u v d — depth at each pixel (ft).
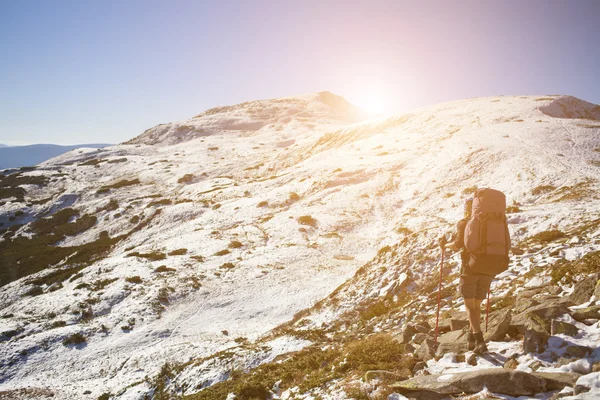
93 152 466.29
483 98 370.53
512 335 19.51
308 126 547.49
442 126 283.59
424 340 22.34
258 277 126.93
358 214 175.32
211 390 36.29
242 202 220.64
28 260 200.03
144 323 107.34
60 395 79.00
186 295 119.65
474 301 18.15
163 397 60.75
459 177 178.91
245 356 59.72
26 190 331.57
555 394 13.17
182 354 85.15
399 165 222.07
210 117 626.64
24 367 93.56
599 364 13.94
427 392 15.89
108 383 81.35
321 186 213.46
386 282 68.23
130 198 280.51
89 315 115.75
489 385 14.55
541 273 34.30
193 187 290.76
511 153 183.83
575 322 17.75
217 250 157.58
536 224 69.56
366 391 17.92
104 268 152.05
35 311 123.75
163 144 537.24
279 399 25.14
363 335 41.75
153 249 170.09
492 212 17.20
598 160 155.02
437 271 62.08
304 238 159.12
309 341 57.98
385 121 348.18
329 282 117.19
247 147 441.27
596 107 315.99
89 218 252.01
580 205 90.84
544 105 283.38
